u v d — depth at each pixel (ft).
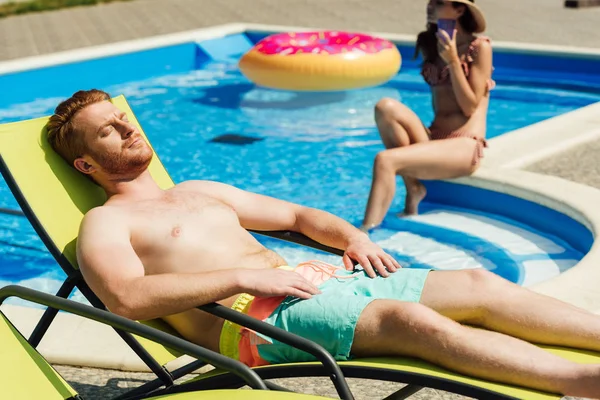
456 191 20.15
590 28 40.11
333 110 29.43
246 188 21.75
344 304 9.31
